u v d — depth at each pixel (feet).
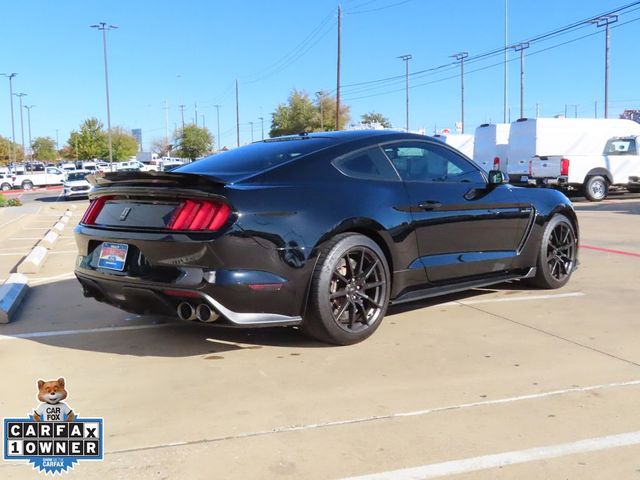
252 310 13.23
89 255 14.87
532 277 20.33
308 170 14.49
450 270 17.04
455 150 18.15
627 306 18.62
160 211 13.43
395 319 17.30
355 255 14.65
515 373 12.98
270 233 13.12
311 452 9.63
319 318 13.98
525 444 9.86
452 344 14.98
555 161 62.80
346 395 11.84
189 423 10.67
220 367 13.43
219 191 12.80
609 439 10.02
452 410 11.13
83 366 13.53
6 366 13.53
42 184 169.89
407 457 9.46
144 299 13.66
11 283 20.75
